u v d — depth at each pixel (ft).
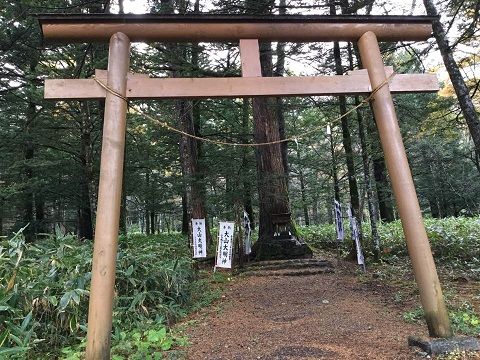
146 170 55.47
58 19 12.37
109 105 12.12
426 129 31.50
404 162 12.92
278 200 33.58
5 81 30.50
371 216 29.19
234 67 28.94
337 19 13.56
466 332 12.55
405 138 35.86
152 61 27.73
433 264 12.28
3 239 16.49
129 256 18.40
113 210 11.50
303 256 31.78
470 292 18.10
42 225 43.78
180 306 18.66
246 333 14.73
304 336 13.83
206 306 19.60
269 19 13.24
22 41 27.96
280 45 32.94
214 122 45.34
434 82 13.78
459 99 22.79
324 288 22.66
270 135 34.22
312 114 56.49
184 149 29.76
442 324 11.82
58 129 40.96
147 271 18.13
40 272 15.31
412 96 43.14
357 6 26.73
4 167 37.14
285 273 27.45
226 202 32.22
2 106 34.42
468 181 62.75
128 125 43.75
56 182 44.50
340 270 27.76
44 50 29.76
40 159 36.42
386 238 35.12
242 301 20.58
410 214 12.57
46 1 26.03
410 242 12.51
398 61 37.52
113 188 11.62
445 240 29.35
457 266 23.80
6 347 11.21
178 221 96.22
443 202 68.13
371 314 16.31
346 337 13.37
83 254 17.25
